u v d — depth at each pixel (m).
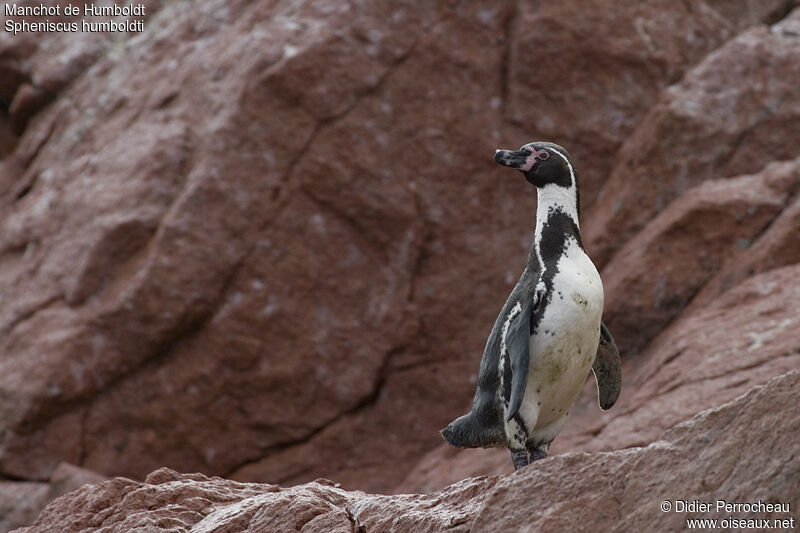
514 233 19.25
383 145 18.94
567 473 6.57
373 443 18.50
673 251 17.56
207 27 21.53
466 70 19.48
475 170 19.27
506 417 7.69
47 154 21.91
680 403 14.58
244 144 18.67
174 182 19.09
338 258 18.66
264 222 18.48
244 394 18.33
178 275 18.12
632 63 19.70
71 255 19.20
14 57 23.62
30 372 18.27
